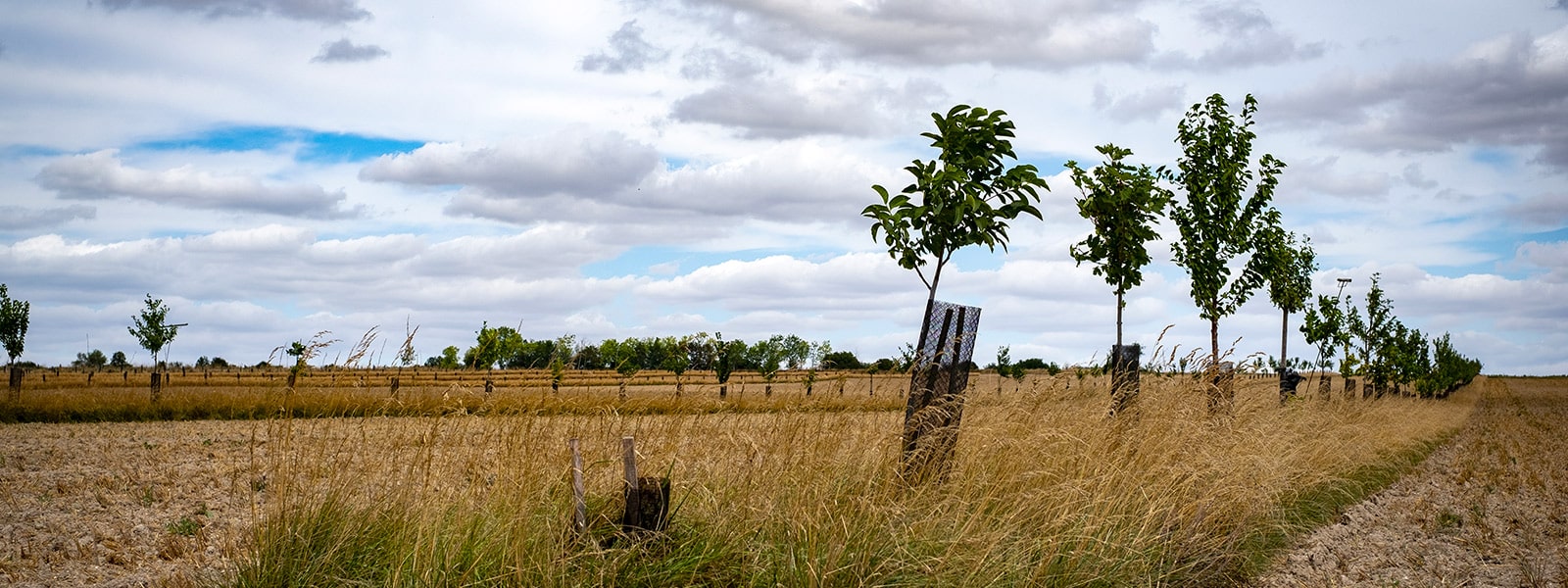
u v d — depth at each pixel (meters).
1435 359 46.44
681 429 6.41
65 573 6.04
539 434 5.95
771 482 5.75
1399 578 6.66
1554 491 11.77
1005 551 5.37
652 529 5.23
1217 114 14.80
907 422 6.39
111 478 10.05
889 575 4.86
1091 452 6.73
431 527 4.92
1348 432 12.05
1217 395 9.32
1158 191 13.38
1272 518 7.48
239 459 12.11
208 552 6.58
